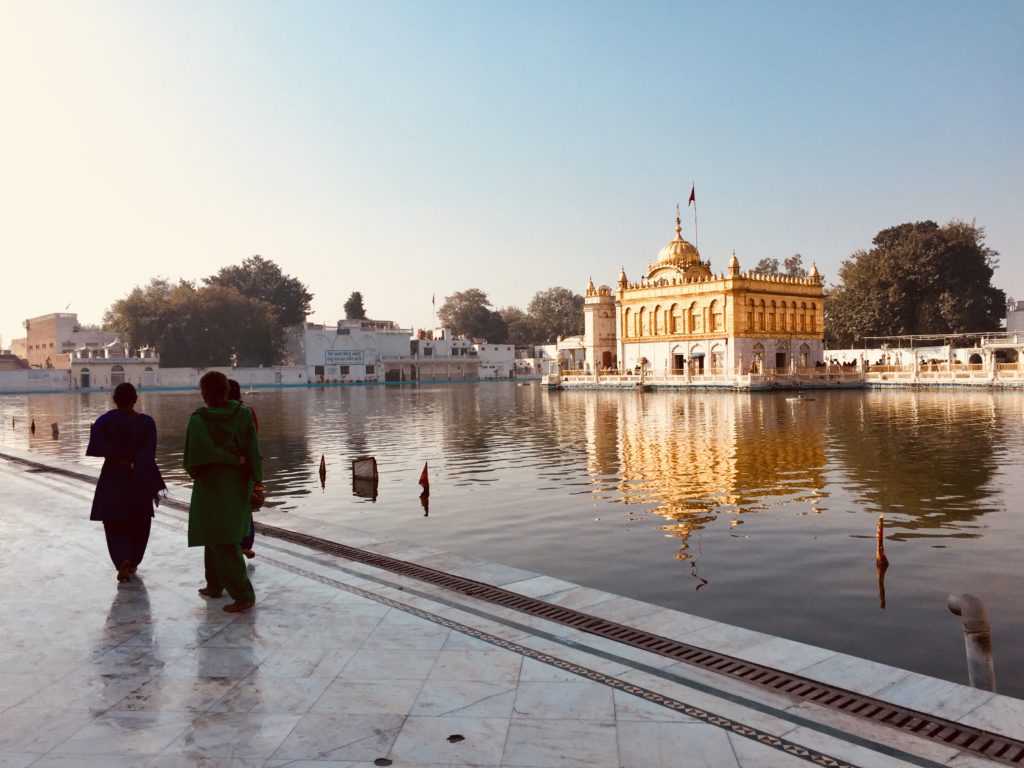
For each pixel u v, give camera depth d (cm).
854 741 454
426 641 630
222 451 710
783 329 7588
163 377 10800
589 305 9044
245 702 519
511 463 2316
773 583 1027
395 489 1866
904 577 1047
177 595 772
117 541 826
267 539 1027
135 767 435
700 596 973
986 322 8475
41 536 1048
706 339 7400
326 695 528
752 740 456
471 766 430
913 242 8425
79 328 12312
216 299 10988
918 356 7581
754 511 1503
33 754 451
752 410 4378
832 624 867
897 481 1825
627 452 2512
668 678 549
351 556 924
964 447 2448
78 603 746
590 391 7744
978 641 571
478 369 14112
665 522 1416
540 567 1122
